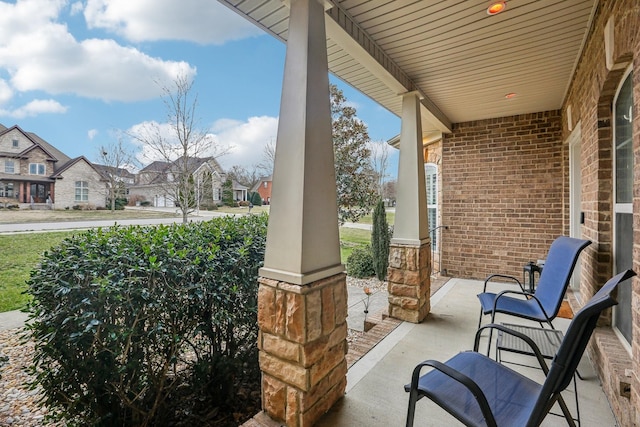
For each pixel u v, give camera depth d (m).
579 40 2.66
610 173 2.35
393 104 4.37
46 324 1.90
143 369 2.11
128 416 2.19
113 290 1.82
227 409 2.47
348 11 2.26
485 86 3.63
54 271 1.94
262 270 1.84
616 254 2.29
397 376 2.25
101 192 20.12
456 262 5.31
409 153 3.35
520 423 1.25
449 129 5.16
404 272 3.29
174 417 2.39
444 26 2.44
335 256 1.93
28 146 18.95
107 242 2.19
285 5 1.95
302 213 1.70
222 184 16.22
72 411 1.98
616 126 2.26
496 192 5.00
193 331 2.22
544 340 2.14
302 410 1.69
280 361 1.77
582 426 1.75
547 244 4.66
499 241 4.99
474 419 1.27
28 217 13.92
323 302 1.81
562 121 4.43
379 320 3.56
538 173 4.71
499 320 3.30
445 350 2.65
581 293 3.23
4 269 5.65
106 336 1.91
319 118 1.85
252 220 3.37
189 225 3.04
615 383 1.78
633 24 1.57
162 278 2.08
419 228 3.27
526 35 2.58
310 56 1.81
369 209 9.09
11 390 2.78
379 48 2.75
